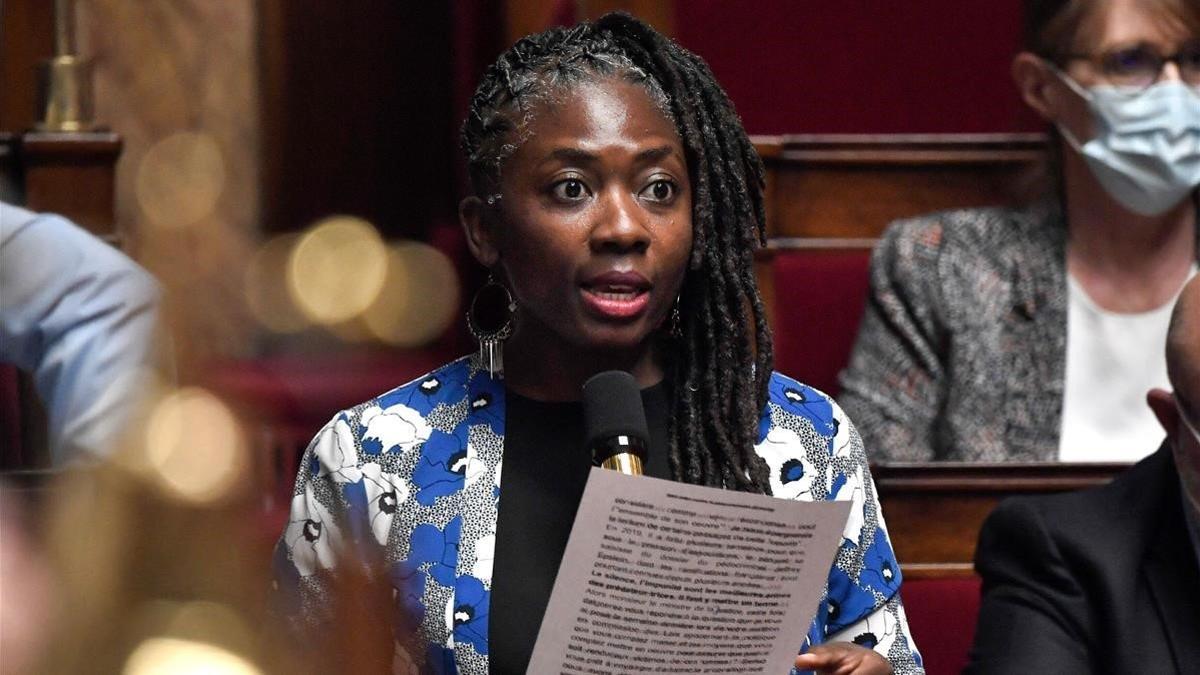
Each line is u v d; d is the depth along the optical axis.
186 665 1.12
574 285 4.10
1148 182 8.09
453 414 4.35
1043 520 5.66
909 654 4.38
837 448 4.41
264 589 1.30
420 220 18.64
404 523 4.21
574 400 4.33
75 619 1.12
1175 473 5.62
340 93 18.61
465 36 15.86
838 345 9.43
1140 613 5.42
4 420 4.99
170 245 16.50
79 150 8.68
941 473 6.72
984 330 8.20
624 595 3.50
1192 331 5.38
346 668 1.37
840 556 4.33
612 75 4.20
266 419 1.40
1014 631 5.51
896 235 8.62
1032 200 8.66
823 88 11.82
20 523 1.15
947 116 11.91
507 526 4.17
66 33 9.20
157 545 1.15
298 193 17.95
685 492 3.45
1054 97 8.39
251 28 17.41
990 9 11.91
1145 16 8.13
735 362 4.31
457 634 4.05
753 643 3.60
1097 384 8.11
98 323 4.23
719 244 4.31
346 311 15.22
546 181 4.11
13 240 5.02
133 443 1.18
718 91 4.36
